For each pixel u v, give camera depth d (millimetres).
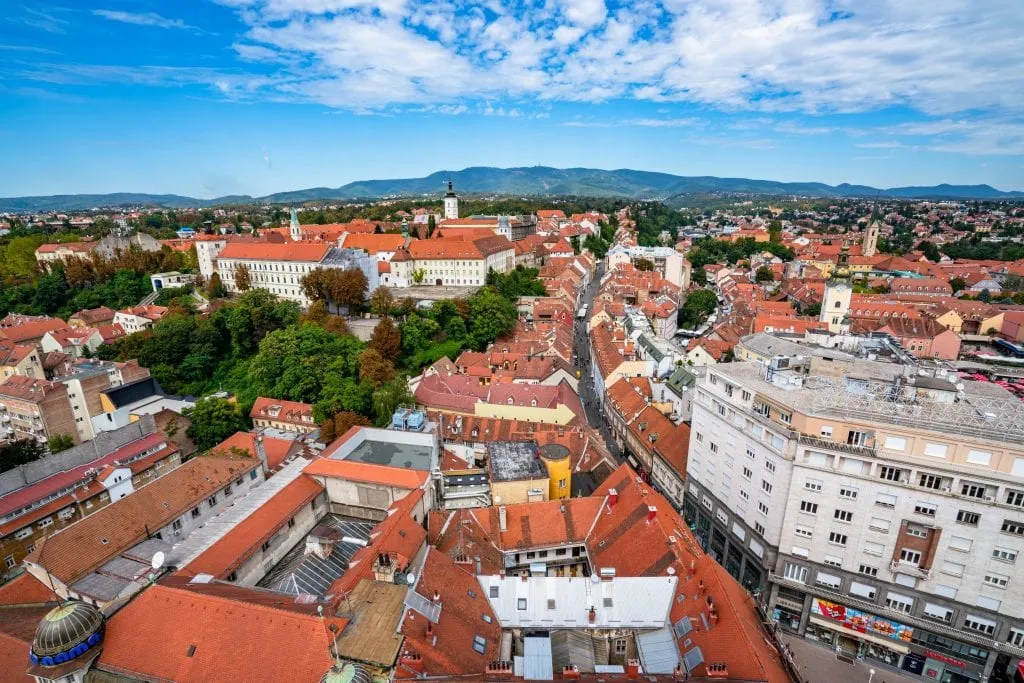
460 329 158250
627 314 182875
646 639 52375
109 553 65312
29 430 120438
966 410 63625
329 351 134250
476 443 99500
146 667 42656
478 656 47812
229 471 82875
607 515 68562
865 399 67125
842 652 69125
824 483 64938
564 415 108125
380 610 46406
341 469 71500
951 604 60750
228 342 162125
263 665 40656
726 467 79188
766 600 72562
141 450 100688
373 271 184750
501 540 66562
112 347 160125
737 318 187125
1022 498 55469
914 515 60938
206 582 51000
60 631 42625
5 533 77438
